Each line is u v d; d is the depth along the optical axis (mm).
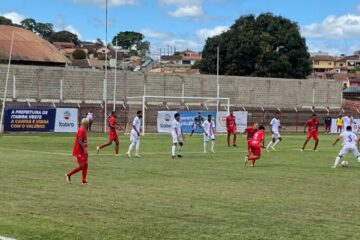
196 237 9836
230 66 99125
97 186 16453
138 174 19922
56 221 11062
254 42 97938
